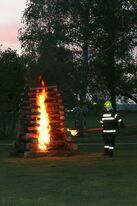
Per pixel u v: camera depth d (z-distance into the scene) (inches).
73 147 1032.2
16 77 1633.9
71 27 1477.6
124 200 509.0
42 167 822.5
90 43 1507.1
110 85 1742.1
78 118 1727.4
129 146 1244.5
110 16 1467.8
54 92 1072.2
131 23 1475.1
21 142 1060.5
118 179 668.7
